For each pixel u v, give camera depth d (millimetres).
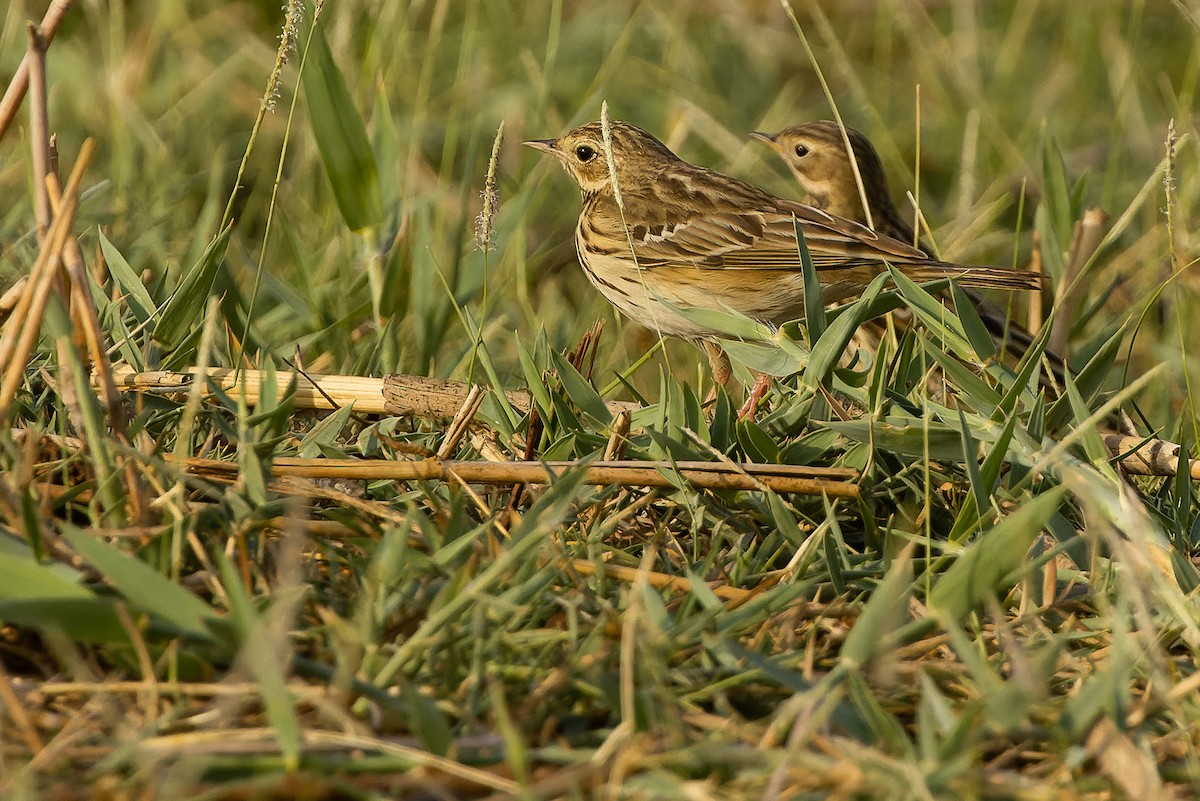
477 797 5605
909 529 8242
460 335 13344
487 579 6191
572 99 19109
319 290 12766
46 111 7781
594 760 5660
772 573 7434
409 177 14688
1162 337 14586
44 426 8336
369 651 6152
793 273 13688
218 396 8188
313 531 7223
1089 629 7266
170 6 17891
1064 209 13234
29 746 5754
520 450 9125
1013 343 13242
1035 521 6676
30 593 6098
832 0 22172
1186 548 8312
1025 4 21797
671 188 14242
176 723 5785
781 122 19516
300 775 5375
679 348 15039
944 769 5457
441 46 19219
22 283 8648
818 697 5871
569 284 16328
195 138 16672
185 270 12117
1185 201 14969
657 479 7844
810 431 9039
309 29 11156
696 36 21156
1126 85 16250
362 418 9555
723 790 5613
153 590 5988
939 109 19734
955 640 6223
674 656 6566
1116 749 5898
